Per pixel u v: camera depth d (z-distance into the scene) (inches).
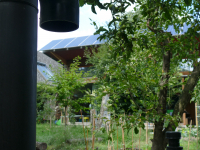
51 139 291.4
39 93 416.8
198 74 86.4
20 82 38.9
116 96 93.9
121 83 81.7
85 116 668.7
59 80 337.1
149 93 87.4
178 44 87.0
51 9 64.1
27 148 38.9
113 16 64.4
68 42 693.9
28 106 39.7
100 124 359.9
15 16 39.9
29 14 41.6
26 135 38.9
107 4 64.2
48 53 649.0
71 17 64.9
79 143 278.4
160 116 81.5
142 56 100.7
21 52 39.6
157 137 86.1
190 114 590.9
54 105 464.8
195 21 88.4
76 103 314.8
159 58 102.1
